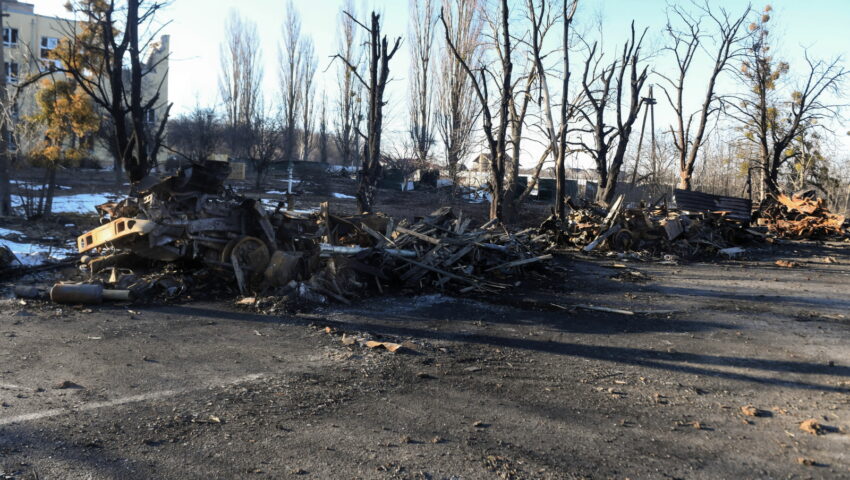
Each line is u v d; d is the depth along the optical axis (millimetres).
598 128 25891
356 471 3691
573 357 6699
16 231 14422
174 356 6086
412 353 6586
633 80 25234
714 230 20516
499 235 13367
